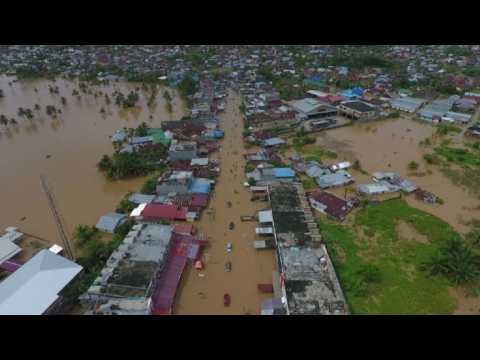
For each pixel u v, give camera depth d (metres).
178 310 50.22
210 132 109.50
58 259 54.72
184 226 65.81
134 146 99.31
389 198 76.56
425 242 62.97
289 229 61.16
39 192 81.31
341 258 59.31
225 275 56.66
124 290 48.75
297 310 46.81
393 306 50.25
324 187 79.94
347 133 113.31
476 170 87.50
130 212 71.81
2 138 111.31
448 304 50.56
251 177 82.44
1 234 66.75
